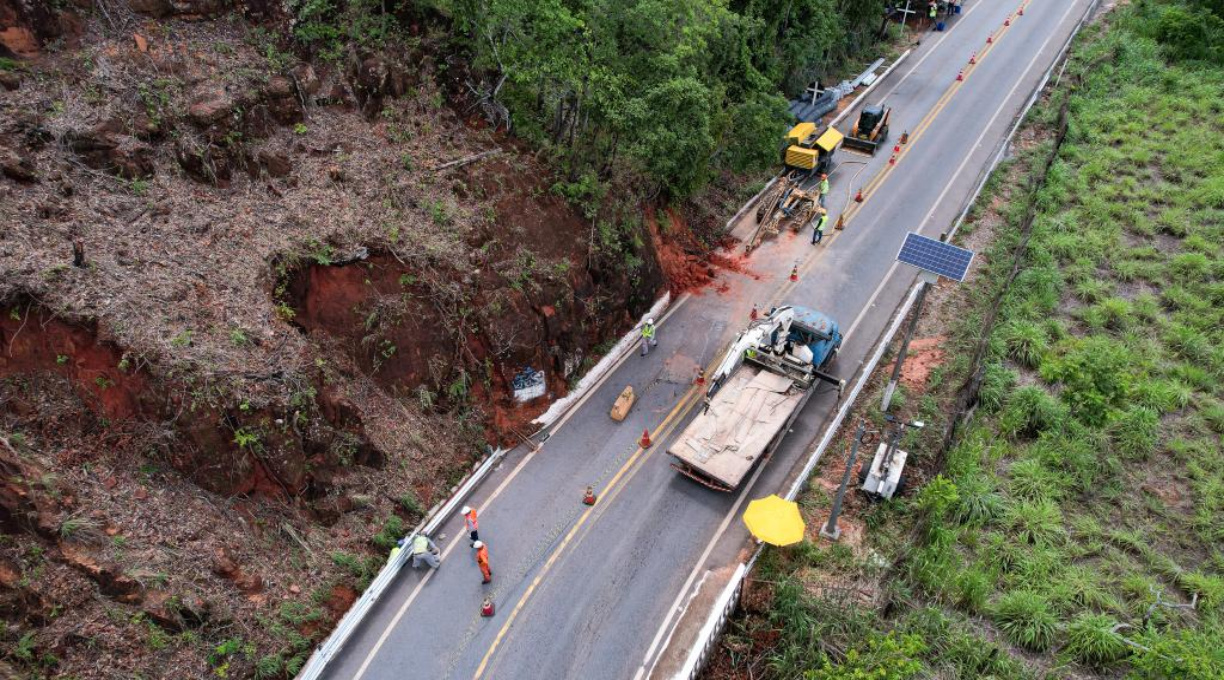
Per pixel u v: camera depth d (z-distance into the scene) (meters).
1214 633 17.36
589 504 21.02
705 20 27.33
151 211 19.23
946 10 54.38
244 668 15.66
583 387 24.78
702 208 33.53
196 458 16.91
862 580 18.86
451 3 23.94
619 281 25.94
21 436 15.46
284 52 23.64
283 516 18.09
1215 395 24.84
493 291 22.52
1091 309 28.16
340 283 20.59
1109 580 18.98
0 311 15.79
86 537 15.15
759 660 17.19
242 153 21.25
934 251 20.69
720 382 23.47
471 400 22.66
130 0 21.77
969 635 17.34
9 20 19.38
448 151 24.22
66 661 14.16
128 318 16.81
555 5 21.88
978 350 25.58
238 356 17.70
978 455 22.06
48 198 18.03
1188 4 50.47
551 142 25.94
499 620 18.06
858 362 26.33
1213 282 29.62
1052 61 48.06
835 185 36.44
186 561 16.11
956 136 40.31
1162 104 42.03
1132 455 22.58
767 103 32.88
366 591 17.97
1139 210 34.06
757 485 21.61
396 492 20.11
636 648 17.53
